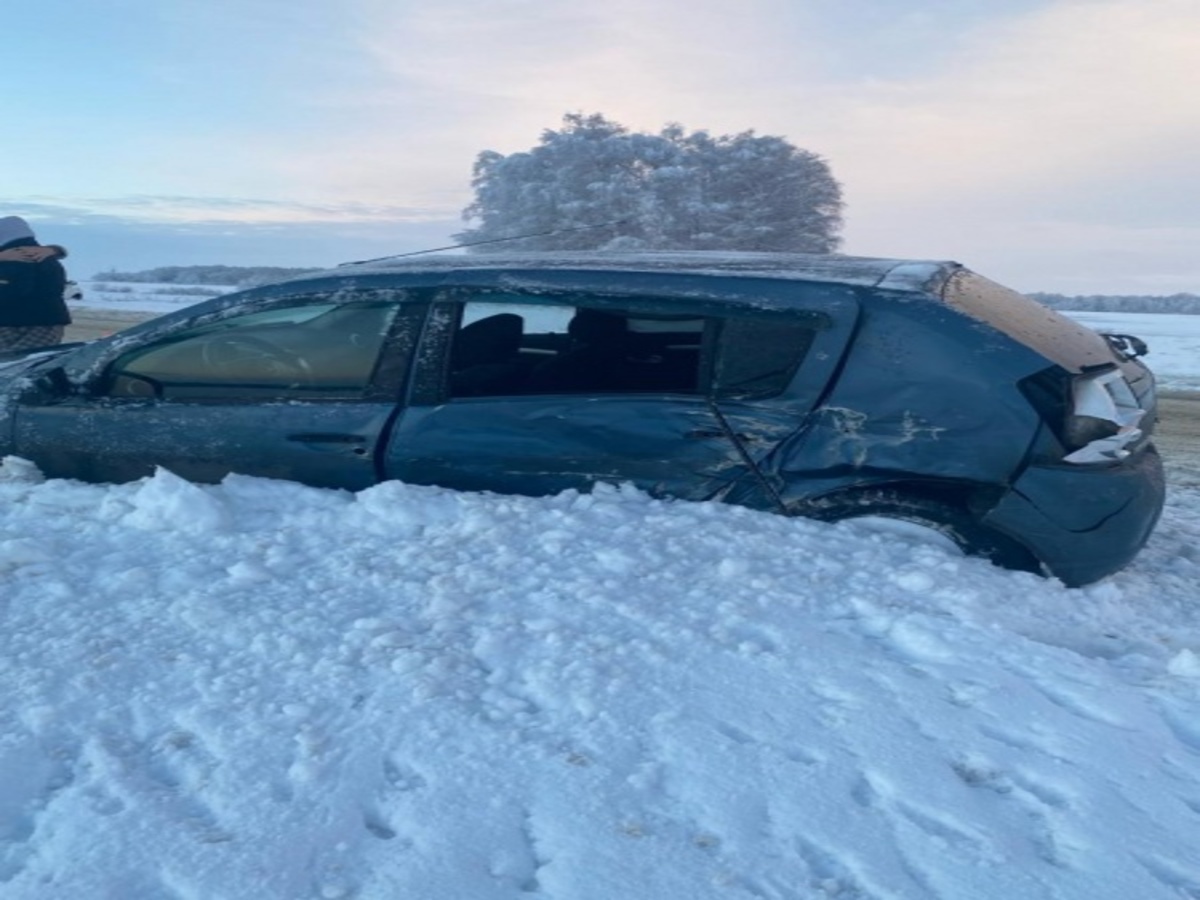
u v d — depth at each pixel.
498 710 3.27
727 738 3.16
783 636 3.71
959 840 2.79
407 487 4.70
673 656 3.56
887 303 4.55
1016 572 4.39
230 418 5.04
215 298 5.21
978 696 3.39
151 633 3.63
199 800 2.87
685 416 4.68
